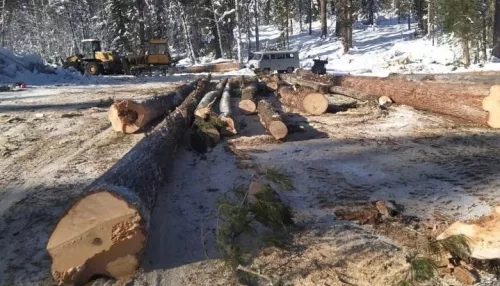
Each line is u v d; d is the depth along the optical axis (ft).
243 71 115.85
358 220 16.56
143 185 15.43
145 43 131.95
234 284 12.96
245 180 21.34
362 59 119.65
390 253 13.94
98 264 13.30
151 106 34.73
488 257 12.30
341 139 29.17
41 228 17.34
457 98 32.83
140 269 13.93
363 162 23.89
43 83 86.07
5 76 84.69
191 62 158.40
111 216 13.12
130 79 95.86
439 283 12.12
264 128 33.45
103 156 27.14
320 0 164.14
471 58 89.51
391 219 16.38
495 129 29.94
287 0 159.74
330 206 17.97
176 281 13.29
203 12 158.81
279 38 160.97
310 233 15.65
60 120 40.40
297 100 39.93
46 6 204.64
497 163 22.48
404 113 37.19
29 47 215.72
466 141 27.12
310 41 163.43
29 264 14.73
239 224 14.49
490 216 12.83
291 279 12.95
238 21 142.82
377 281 12.53
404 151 25.66
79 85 81.51
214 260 14.37
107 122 38.60
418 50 110.73
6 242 16.34
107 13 173.78
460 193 18.75
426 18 141.18
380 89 43.42
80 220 13.12
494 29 85.35
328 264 13.58
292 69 113.60
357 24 184.96
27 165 25.96
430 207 17.46
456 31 82.12
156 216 17.75
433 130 30.53
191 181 21.72
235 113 40.32
